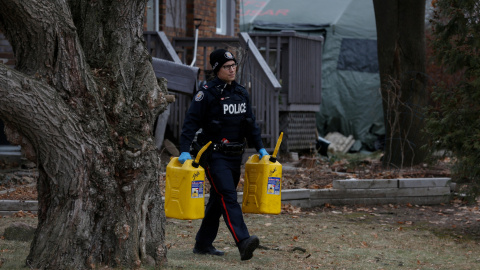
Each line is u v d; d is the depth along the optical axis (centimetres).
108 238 964
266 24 4325
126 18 998
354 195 2031
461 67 1625
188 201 1030
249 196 1138
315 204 1977
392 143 2552
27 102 873
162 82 1061
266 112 2677
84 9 983
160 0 3156
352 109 4144
